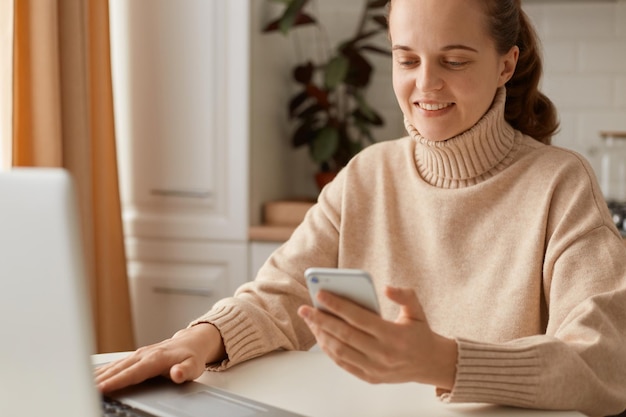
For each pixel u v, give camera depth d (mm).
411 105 1280
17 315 651
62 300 638
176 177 2607
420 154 1431
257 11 2592
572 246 1181
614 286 1124
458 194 1349
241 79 2531
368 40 3010
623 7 2820
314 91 2777
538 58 1413
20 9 2188
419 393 1065
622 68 2840
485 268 1314
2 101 2125
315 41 3037
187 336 1159
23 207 631
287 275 1407
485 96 1261
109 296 2486
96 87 2469
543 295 1271
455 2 1189
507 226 1306
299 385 1101
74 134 2297
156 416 920
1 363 665
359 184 1494
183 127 2592
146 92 2619
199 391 1017
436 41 1194
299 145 2848
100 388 1003
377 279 1437
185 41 2572
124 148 2652
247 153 2541
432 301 1366
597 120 2865
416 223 1416
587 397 1008
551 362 997
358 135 3018
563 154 1313
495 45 1248
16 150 2193
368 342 880
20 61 2201
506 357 983
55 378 658
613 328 1079
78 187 2303
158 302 2639
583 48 2857
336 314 871
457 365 958
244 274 2562
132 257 2658
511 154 1344
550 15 2869
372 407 1007
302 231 1501
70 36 2279
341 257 1466
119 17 2629
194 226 2594
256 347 1230
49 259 634
